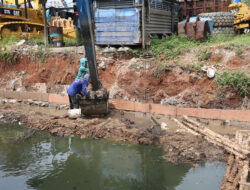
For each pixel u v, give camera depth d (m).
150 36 11.45
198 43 11.20
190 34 11.48
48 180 6.22
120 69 11.12
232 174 5.61
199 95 9.42
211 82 9.27
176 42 11.41
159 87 10.26
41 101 11.99
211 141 7.25
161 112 9.58
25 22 16.23
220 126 8.33
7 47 13.97
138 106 10.00
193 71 9.67
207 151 6.88
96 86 9.71
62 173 6.51
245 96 8.70
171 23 14.23
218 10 15.39
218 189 5.55
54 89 12.48
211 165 6.38
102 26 11.93
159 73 10.18
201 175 6.06
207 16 12.97
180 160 6.70
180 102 9.66
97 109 9.53
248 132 6.86
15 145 8.07
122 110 10.34
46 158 7.26
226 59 9.67
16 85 13.23
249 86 8.64
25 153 7.56
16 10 15.95
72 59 12.35
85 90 9.57
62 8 15.33
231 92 8.89
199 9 15.91
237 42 10.04
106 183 6.05
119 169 6.60
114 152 7.40
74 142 8.12
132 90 10.70
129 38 11.50
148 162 6.79
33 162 7.06
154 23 12.34
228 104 8.94
